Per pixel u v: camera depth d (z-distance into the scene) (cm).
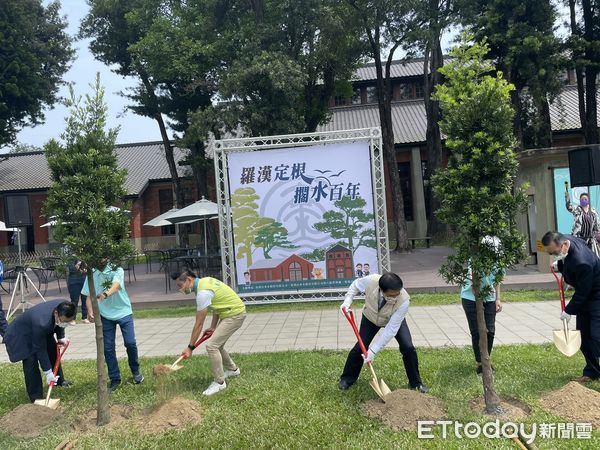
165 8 1989
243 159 1045
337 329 821
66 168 470
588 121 1939
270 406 482
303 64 1602
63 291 1482
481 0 1647
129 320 580
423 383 520
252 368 612
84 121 489
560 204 1136
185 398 502
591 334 490
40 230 2991
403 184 2723
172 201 2983
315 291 1037
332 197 1034
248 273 1052
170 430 448
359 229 1031
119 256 477
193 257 1313
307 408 474
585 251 489
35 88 2022
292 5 1470
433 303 958
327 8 1459
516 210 423
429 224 2331
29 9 2156
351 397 496
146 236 2955
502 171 424
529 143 2112
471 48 441
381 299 494
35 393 529
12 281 1496
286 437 418
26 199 1137
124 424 468
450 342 692
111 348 573
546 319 797
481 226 418
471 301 540
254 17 1667
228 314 541
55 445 430
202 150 2219
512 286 1035
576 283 493
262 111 1449
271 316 949
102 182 473
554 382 509
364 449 391
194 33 1831
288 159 1040
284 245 1046
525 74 1628
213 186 2859
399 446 391
